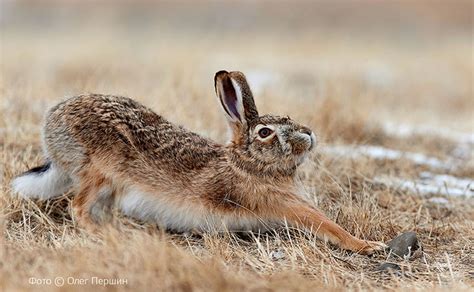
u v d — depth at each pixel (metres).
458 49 42.06
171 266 10.48
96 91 18.20
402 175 16.73
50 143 13.26
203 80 25.50
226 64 34.09
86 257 10.73
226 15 53.28
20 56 32.38
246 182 12.86
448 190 15.89
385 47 43.59
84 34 44.06
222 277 10.32
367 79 31.69
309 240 12.44
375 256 12.25
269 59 37.00
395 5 56.34
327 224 12.64
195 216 12.99
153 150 13.12
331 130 18.67
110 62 30.59
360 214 13.45
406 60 38.31
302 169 15.23
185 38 43.94
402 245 12.27
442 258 12.44
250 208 12.89
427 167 17.70
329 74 30.69
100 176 12.99
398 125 21.20
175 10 54.06
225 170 12.97
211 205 12.92
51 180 13.45
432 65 36.88
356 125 19.42
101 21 49.75
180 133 13.47
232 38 44.94
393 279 11.39
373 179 16.05
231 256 12.04
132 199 13.18
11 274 10.27
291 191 13.02
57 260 10.76
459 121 23.47
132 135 13.05
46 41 40.56
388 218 13.84
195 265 10.58
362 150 17.64
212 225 13.00
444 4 56.44
